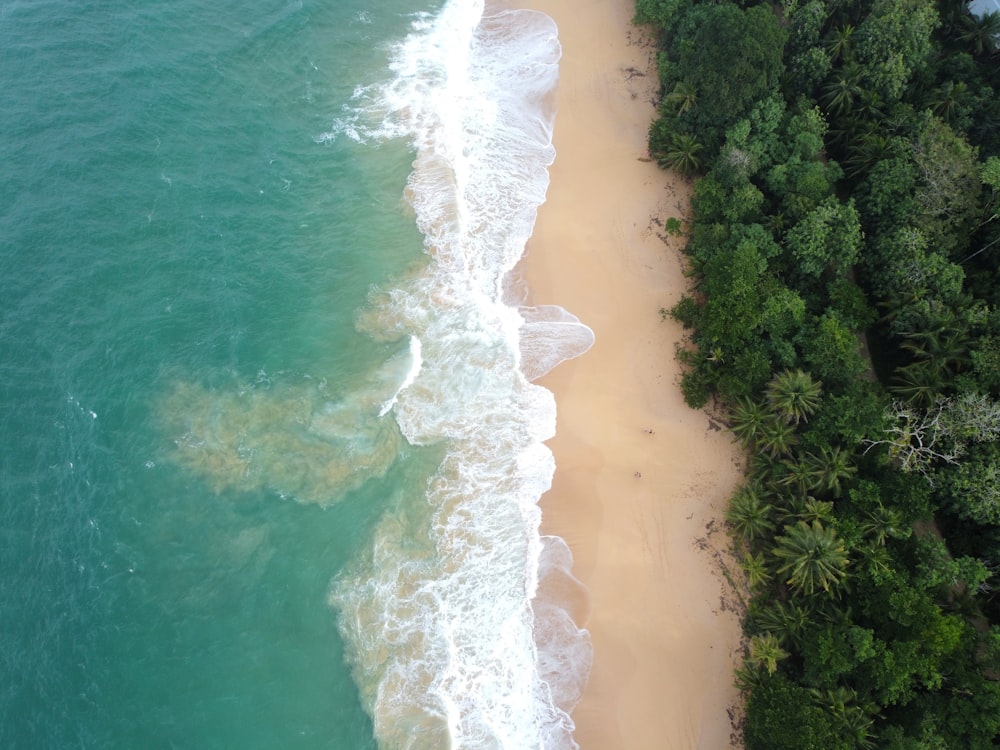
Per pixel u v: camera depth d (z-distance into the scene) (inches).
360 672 1721.2
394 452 1983.3
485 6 2908.5
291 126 2544.3
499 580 1828.2
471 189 2433.6
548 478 1963.6
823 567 1609.3
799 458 1788.9
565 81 2672.2
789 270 2053.4
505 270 2284.7
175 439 1964.8
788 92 2301.9
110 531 1839.3
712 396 2042.3
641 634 1781.5
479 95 2652.6
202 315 2145.7
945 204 1935.3
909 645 1528.1
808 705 1508.4
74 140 2377.0
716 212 2145.7
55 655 1690.5
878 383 1867.6
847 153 2208.4
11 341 2038.6
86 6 2684.5
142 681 1685.5
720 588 1823.3
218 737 1643.7
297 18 2780.5
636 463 1978.3
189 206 2313.0
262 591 1801.2
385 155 2506.2
